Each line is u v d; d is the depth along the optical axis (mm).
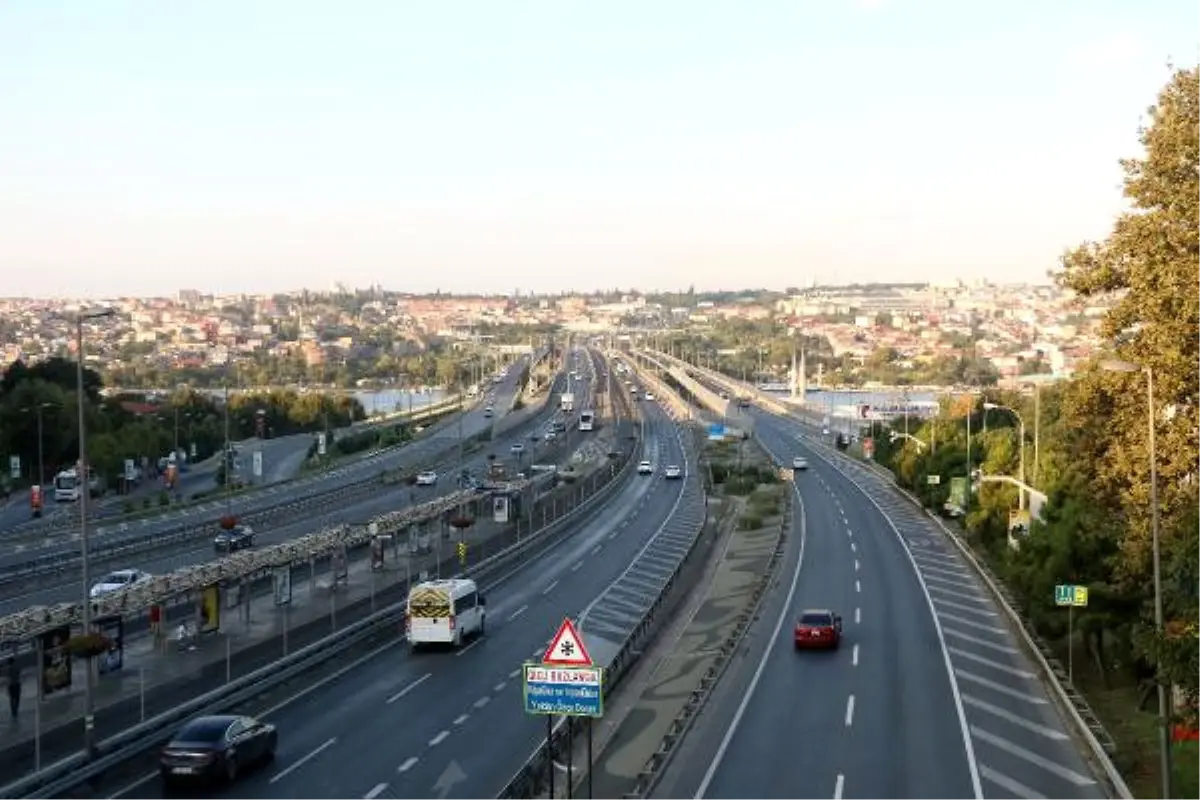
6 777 29453
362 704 39906
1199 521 32344
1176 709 33281
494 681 43406
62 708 37062
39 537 84812
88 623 33812
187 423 164250
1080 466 50750
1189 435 39031
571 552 82625
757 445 164500
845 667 45406
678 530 93688
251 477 135875
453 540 81562
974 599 61625
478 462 146625
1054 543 47281
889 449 137250
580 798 29422
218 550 74938
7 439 121125
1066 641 48281
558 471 131125
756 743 34750
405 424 197375
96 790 30359
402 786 30469
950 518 92875
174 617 54156
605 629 53938
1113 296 50188
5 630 35781
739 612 58750
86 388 150500
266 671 42125
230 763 30797
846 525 94312
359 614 53625
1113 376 41125
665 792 30016
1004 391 150000
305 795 29734
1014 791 29766
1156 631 25969
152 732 34656
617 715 39250
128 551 72688
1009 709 38562
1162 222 39625
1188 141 38969
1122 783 28516
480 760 32969
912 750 33688
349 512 99062
